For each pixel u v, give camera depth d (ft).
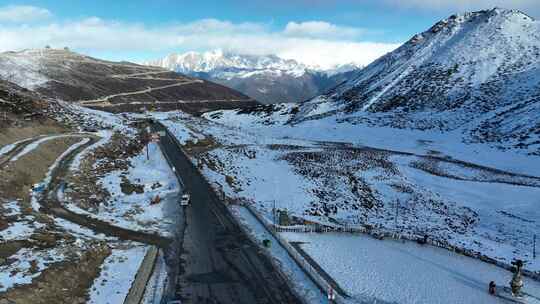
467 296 99.86
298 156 231.91
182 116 394.11
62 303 74.79
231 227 123.44
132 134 240.73
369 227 147.23
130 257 98.78
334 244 127.54
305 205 166.50
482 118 329.52
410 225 160.76
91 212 123.24
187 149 226.17
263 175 197.16
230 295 86.58
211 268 97.96
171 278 92.53
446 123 334.65
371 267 111.34
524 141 274.98
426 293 98.94
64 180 140.46
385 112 383.24
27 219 105.29
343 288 96.78
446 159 254.06
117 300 79.97
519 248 147.13
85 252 94.63
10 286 73.77
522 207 179.22
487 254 136.26
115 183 150.71
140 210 131.34
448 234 154.40
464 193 197.47
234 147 242.17
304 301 85.76
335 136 326.44
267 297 86.63
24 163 141.38
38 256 87.30
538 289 109.91
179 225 122.62
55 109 241.55
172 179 165.78
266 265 101.09
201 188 156.56
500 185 203.51
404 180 210.79
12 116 192.24
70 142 187.21
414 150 280.92
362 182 202.90
